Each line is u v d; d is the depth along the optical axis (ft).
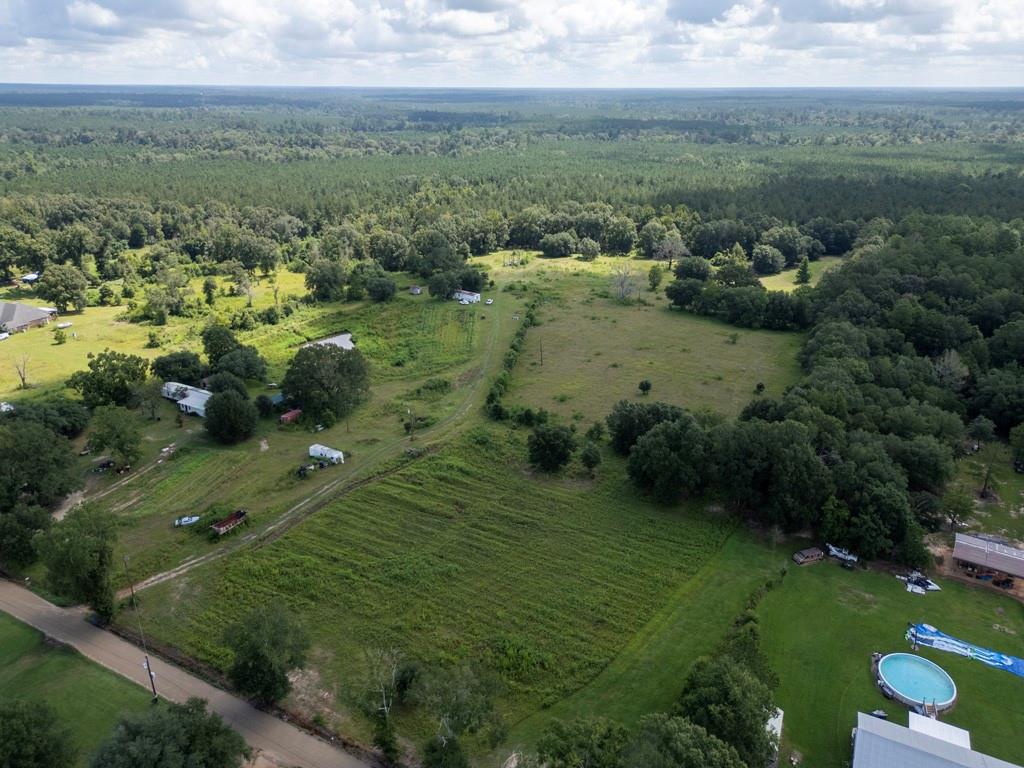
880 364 415.64
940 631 247.09
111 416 362.12
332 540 299.79
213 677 228.43
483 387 469.57
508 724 209.46
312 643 241.55
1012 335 436.35
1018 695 221.25
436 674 201.16
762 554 289.33
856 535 282.77
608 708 215.10
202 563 286.66
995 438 384.47
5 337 572.10
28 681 226.17
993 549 280.72
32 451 318.04
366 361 468.75
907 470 320.09
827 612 256.52
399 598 263.29
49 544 242.17
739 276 653.30
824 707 215.92
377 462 366.63
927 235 637.71
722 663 202.59
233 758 179.01
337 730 207.82
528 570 278.87
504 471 356.59
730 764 167.84
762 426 314.76
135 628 250.78
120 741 169.17
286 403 428.97
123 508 327.26
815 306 563.48
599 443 384.88
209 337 487.20
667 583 271.28
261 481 349.20
